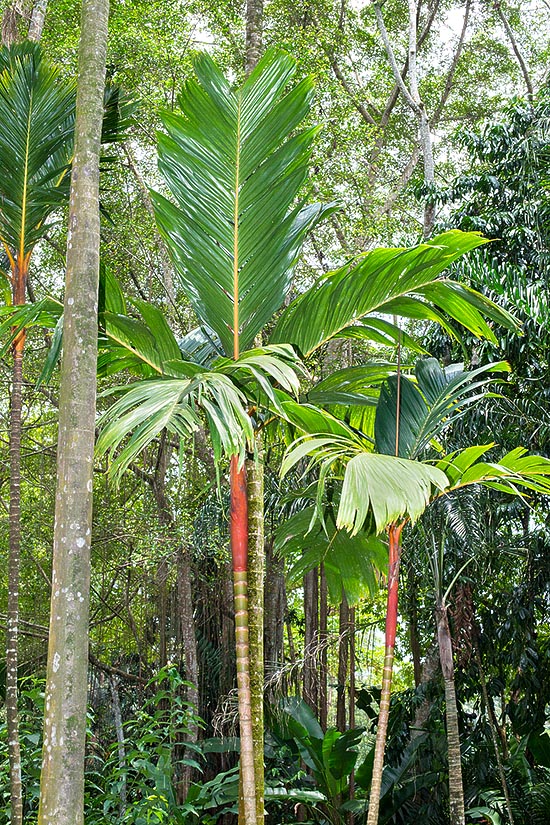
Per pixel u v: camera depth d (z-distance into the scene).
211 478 8.34
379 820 7.26
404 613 8.11
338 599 5.73
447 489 4.25
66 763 2.35
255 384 4.07
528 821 6.66
